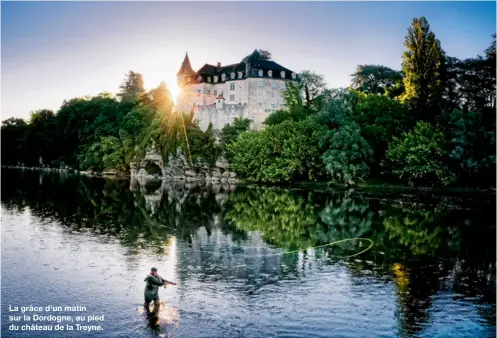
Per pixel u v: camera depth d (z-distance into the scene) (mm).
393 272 30609
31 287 26188
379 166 96250
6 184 90250
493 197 70188
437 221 49906
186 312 23062
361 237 41500
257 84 138250
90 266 30266
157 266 30703
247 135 106500
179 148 113375
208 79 150250
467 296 26156
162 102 141750
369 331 21469
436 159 80562
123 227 44062
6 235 39094
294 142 92438
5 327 21156
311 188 87000
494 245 38812
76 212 53062
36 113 183375
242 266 31312
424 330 21703
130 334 20625
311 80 122250
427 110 94188
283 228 45594
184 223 47188
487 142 74875
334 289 26906
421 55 93875
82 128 154750
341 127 88938
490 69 91375
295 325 21875
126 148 130250
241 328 21438
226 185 97062
